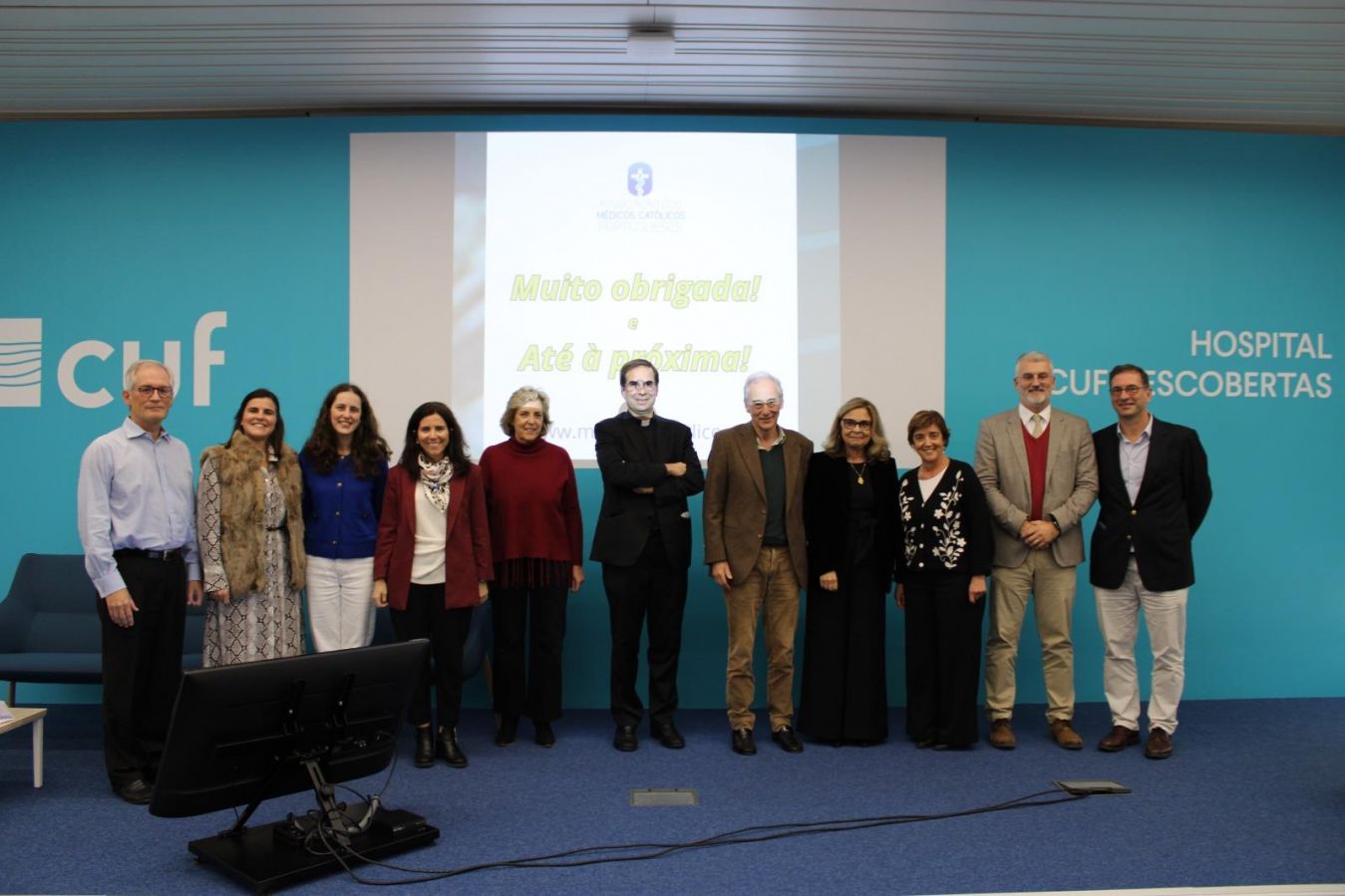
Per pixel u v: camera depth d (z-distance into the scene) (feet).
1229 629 16.72
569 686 16.06
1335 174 17.08
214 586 11.73
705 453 16.07
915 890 8.84
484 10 13.00
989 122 16.98
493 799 11.43
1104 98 16.10
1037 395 13.88
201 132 16.16
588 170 16.16
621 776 12.33
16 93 15.53
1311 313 17.02
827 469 13.89
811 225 16.28
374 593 12.99
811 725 13.80
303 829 9.65
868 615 13.76
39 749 11.90
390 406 16.02
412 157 16.12
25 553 15.84
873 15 13.21
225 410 16.08
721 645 16.08
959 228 16.52
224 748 8.82
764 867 9.39
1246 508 16.79
